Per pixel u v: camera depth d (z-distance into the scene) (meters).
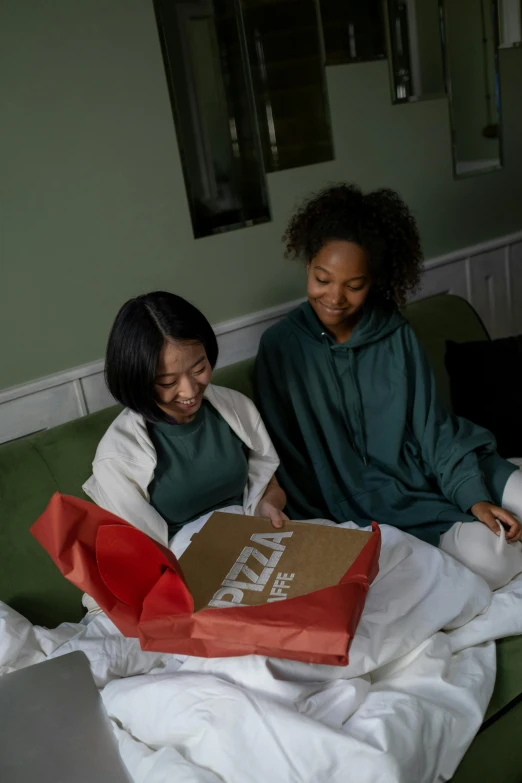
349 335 1.68
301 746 0.97
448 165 2.46
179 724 1.05
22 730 0.78
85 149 1.68
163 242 1.84
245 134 1.94
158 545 1.00
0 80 1.54
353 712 1.07
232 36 1.86
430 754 1.04
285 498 1.55
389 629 1.17
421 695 1.13
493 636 1.26
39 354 1.70
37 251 1.65
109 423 1.56
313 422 1.67
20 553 1.40
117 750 0.75
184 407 1.32
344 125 2.15
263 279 2.06
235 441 1.47
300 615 1.00
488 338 2.23
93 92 1.67
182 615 1.01
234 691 1.04
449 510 1.55
